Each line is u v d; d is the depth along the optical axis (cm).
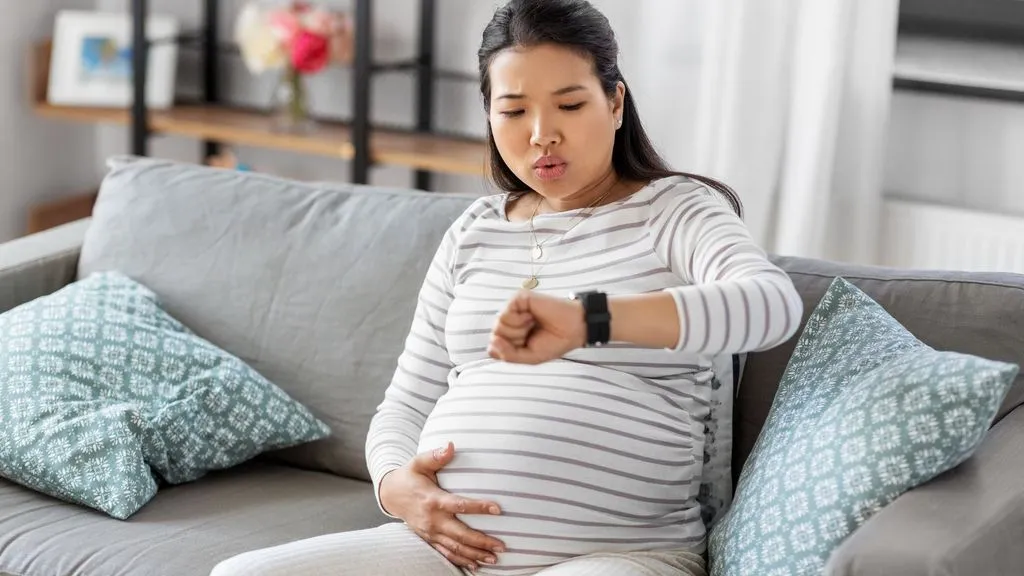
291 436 189
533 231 166
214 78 389
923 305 169
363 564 150
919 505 129
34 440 176
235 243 207
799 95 290
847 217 298
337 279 199
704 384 161
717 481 165
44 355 184
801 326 173
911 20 295
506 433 151
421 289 182
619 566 144
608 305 131
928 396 134
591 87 155
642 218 159
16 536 167
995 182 294
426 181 365
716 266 146
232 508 178
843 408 143
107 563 160
